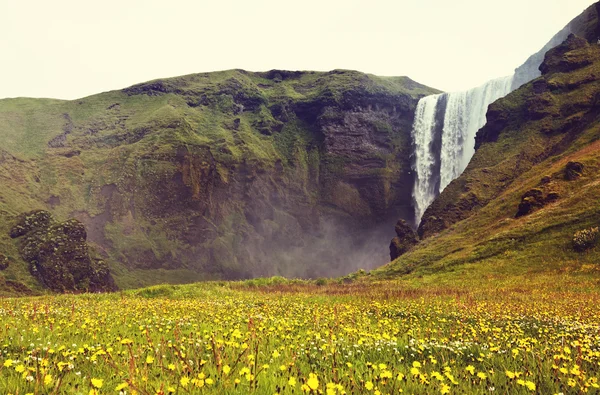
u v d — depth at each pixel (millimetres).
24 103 172375
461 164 127625
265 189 162500
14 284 76688
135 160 142750
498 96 121188
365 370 5996
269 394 4594
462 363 6973
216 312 14016
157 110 170500
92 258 98875
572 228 39500
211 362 5836
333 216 165625
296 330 9820
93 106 176875
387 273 50469
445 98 142000
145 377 4688
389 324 11672
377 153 174250
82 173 139375
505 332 10828
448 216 74500
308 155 178750
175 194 141375
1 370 5055
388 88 191375
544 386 5391
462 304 18672
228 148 161875
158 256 127250
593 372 6180
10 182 120000
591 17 103000
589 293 25281
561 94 84312
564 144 73438
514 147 81250
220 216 149500
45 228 93812
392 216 163250
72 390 4508
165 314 13156
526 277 34125
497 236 45219
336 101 182875
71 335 8633
